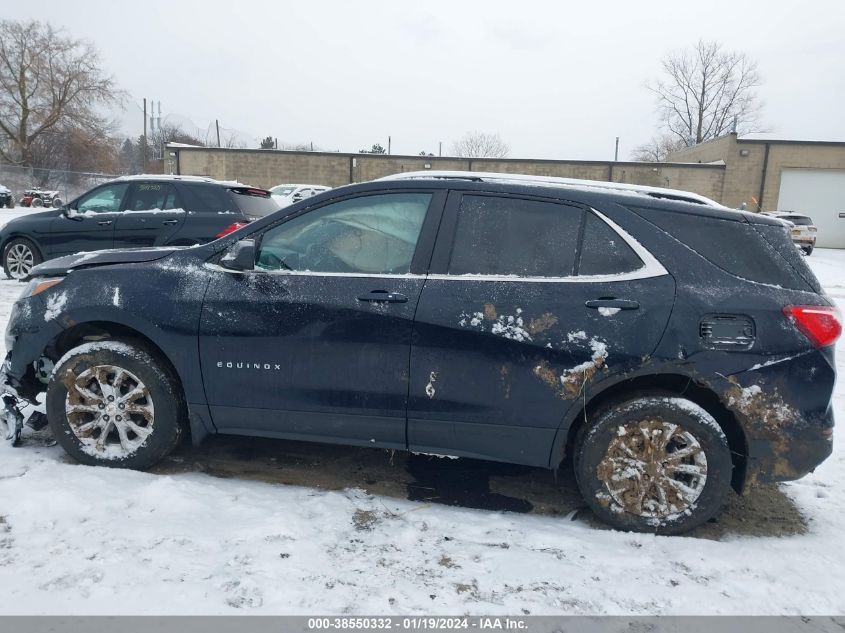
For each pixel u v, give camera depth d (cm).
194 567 276
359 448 439
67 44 4266
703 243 327
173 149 3419
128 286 366
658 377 330
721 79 5706
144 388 365
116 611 246
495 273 335
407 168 3416
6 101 4216
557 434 329
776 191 3331
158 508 326
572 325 321
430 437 343
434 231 345
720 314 314
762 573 294
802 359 313
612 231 330
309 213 363
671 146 6800
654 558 304
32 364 392
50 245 959
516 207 343
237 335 352
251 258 350
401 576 280
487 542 315
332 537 311
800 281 325
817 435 315
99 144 4450
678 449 324
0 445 401
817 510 367
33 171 3688
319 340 344
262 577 271
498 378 328
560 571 289
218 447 428
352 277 346
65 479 348
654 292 318
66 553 282
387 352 338
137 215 904
